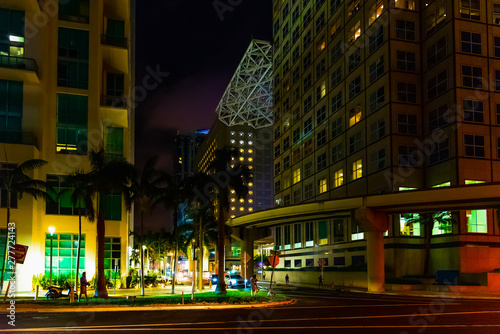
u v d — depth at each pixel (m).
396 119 55.72
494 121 51.72
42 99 42.53
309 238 77.00
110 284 43.97
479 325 17.02
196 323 17.75
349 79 66.62
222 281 33.91
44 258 42.19
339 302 29.62
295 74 88.81
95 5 46.53
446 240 51.09
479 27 52.88
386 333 14.91
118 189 32.22
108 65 51.75
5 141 40.91
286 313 21.95
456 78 51.28
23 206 39.84
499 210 47.06
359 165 62.44
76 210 43.66
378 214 44.25
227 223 70.06
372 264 44.25
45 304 24.98
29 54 42.59
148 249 99.31
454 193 38.09
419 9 58.53
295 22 90.06
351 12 67.06
